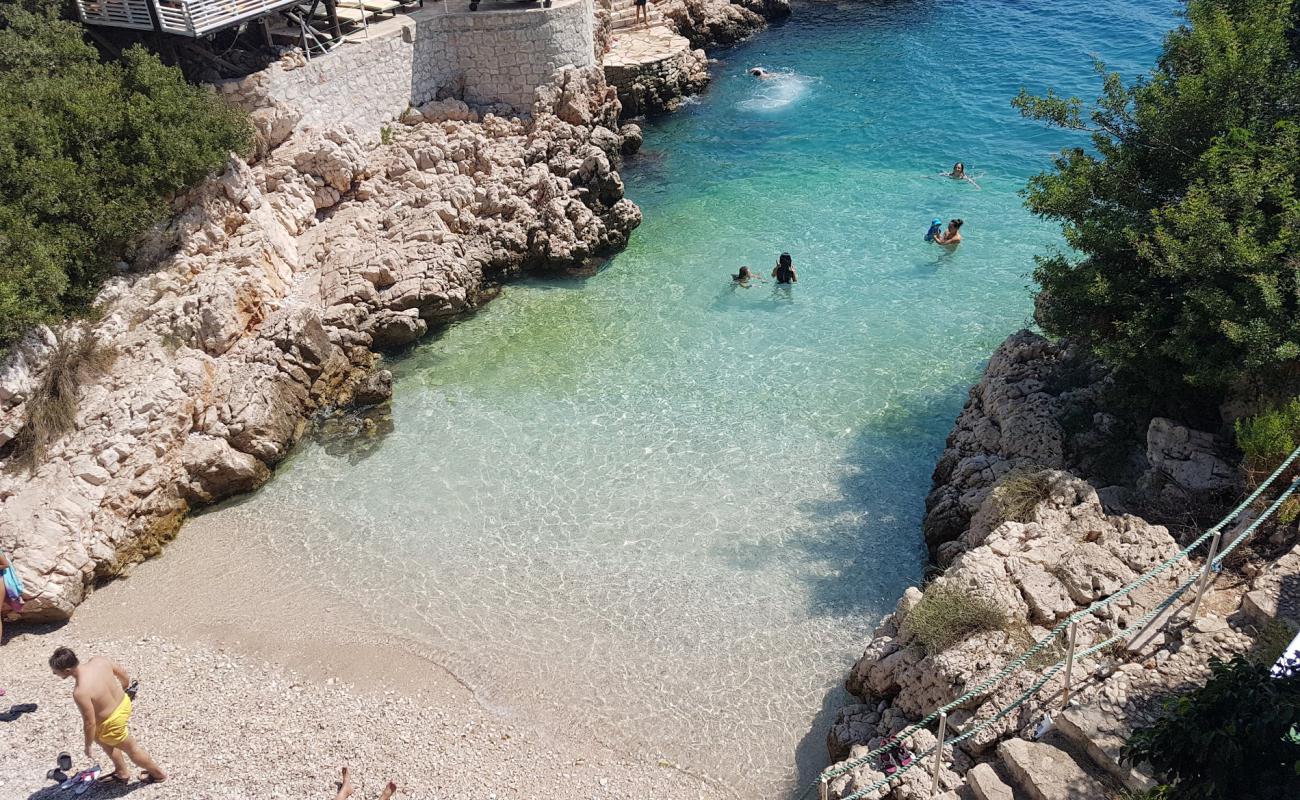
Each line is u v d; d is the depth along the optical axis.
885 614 20.67
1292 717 10.43
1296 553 15.33
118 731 15.48
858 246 34.56
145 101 27.22
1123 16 54.28
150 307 26.09
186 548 23.61
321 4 37.72
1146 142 21.84
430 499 24.58
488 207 34.34
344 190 33.66
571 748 18.25
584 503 24.14
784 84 49.41
